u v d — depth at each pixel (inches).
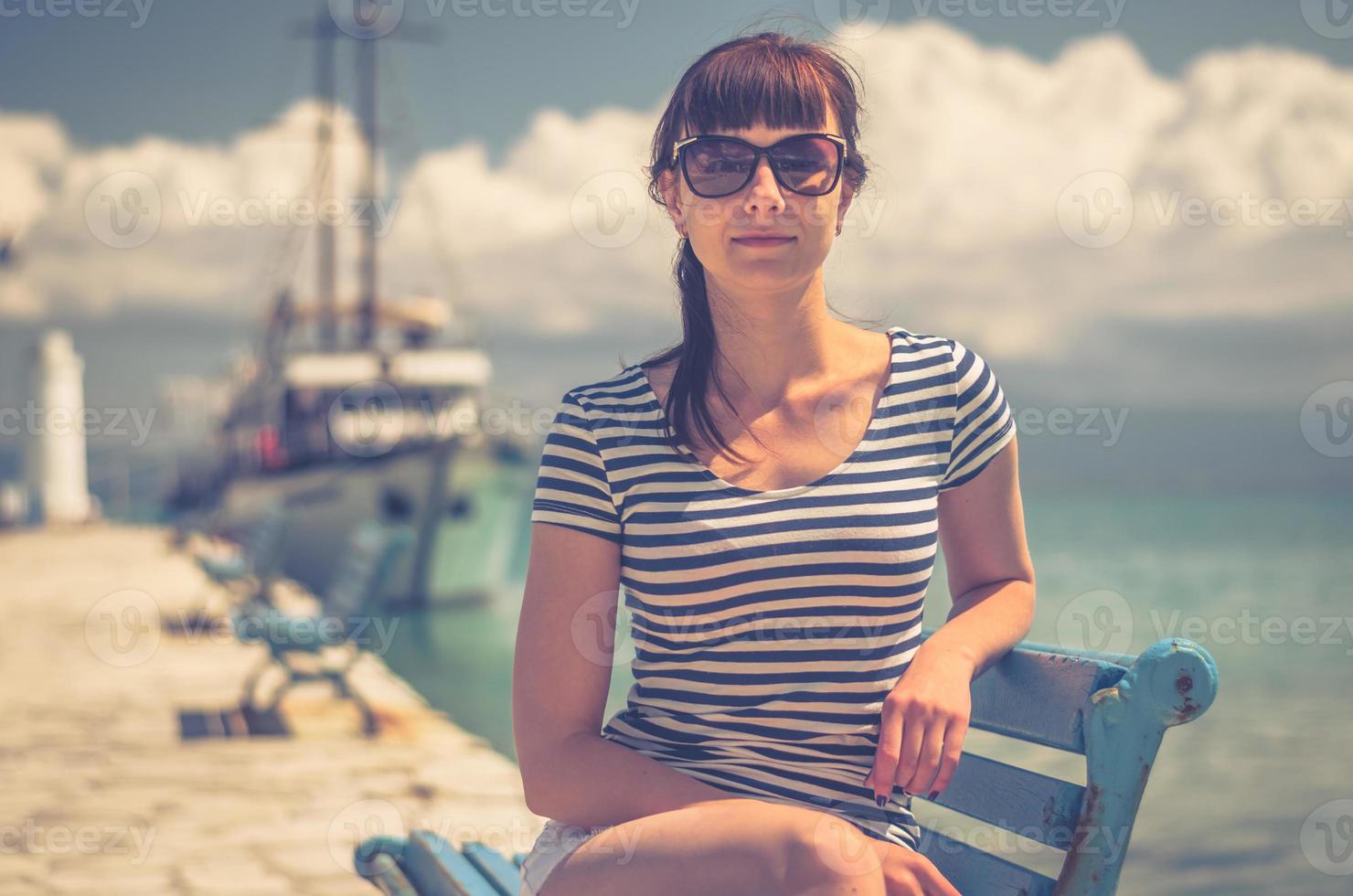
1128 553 1939.0
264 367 1027.3
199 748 249.1
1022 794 68.1
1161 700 59.2
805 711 67.7
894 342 73.0
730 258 68.1
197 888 157.0
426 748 249.3
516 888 89.8
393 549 281.3
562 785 67.2
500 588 882.1
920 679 66.1
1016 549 75.3
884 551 66.8
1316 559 1747.0
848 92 73.3
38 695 312.3
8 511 1533.0
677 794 65.1
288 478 859.4
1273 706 472.1
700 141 69.4
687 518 67.9
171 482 1659.7
